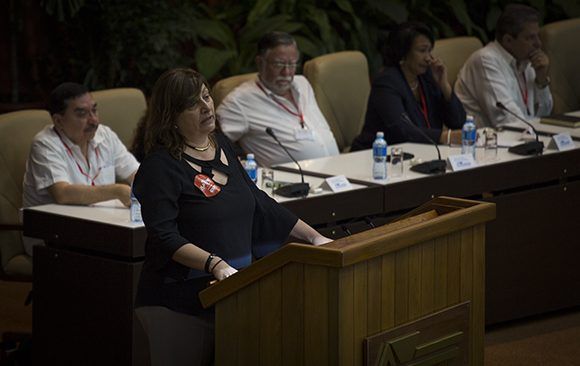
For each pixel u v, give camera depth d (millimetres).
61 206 9258
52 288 8945
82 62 15766
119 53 15414
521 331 11023
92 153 10359
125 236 8383
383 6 17359
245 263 7145
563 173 11367
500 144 11789
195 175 6984
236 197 7113
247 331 6375
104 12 15375
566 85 15258
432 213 6867
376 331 6219
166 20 15492
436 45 14258
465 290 6836
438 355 6633
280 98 12273
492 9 18531
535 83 13969
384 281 6230
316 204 9531
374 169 10242
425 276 6512
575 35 15344
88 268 8664
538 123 13148
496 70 13633
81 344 8805
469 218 6688
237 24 17438
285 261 6086
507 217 10930
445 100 12781
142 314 7129
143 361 8531
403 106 12336
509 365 9984
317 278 6027
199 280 7039
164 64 15383
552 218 11273
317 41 16922
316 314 6062
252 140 12273
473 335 6941
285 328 6199
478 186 10703
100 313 8625
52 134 10070
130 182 10703
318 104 13320
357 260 5949
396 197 10102
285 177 10422
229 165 7223
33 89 16531
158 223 6844
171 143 6969
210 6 17734
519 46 13578
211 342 7172
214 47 17562
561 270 11406
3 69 16453
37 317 9109
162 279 6977
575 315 11570
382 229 6531
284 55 12039
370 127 12438
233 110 12164
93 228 8602
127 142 11289
